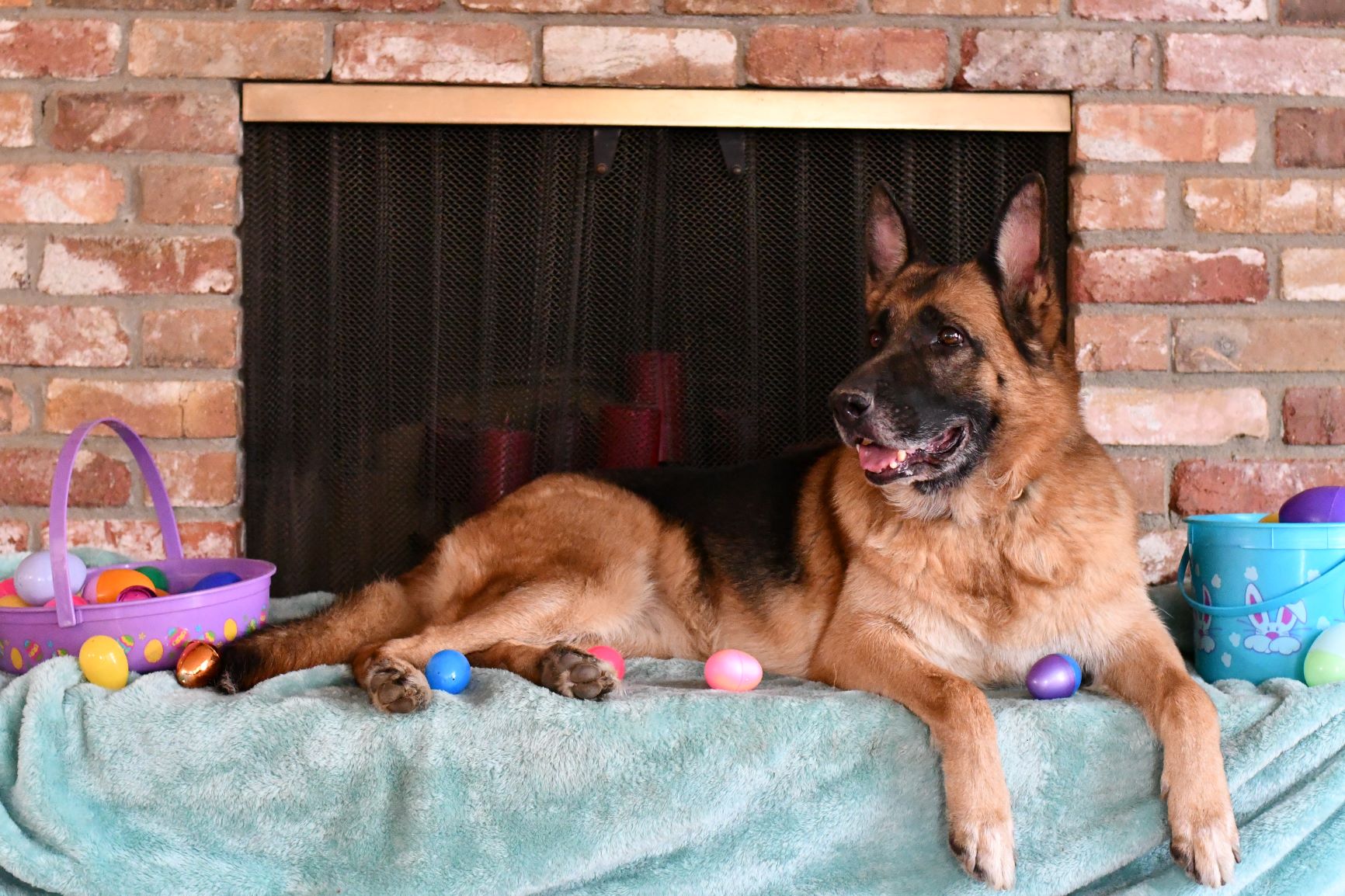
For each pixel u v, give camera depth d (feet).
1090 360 9.86
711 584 9.05
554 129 9.95
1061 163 10.00
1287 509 8.18
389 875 6.57
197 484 9.87
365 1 9.70
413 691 6.84
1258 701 7.15
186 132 9.71
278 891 6.66
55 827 6.49
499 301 10.10
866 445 7.55
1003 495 7.63
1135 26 9.74
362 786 6.71
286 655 7.91
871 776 6.77
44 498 9.81
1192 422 9.86
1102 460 8.11
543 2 9.71
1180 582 8.59
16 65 9.62
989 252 7.93
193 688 7.42
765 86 9.80
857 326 10.12
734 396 10.20
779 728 6.76
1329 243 9.78
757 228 10.07
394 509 10.21
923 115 9.80
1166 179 9.80
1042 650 7.70
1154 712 6.82
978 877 6.23
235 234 9.87
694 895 6.66
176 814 6.73
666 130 9.98
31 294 9.74
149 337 9.78
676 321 10.14
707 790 6.66
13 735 6.79
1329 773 6.76
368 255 10.04
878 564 7.90
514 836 6.63
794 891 6.71
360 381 10.14
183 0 9.66
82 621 7.56
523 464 10.21
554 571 8.61
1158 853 6.82
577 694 7.14
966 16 9.75
